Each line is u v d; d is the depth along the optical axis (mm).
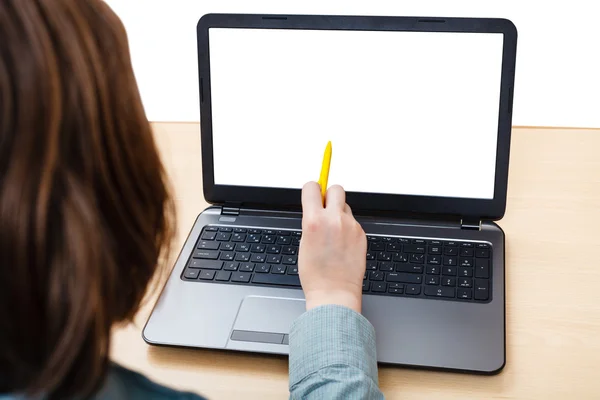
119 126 370
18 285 319
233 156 902
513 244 863
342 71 861
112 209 365
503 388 674
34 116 310
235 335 728
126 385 417
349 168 883
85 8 358
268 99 881
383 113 863
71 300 323
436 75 842
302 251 657
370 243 842
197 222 898
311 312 625
